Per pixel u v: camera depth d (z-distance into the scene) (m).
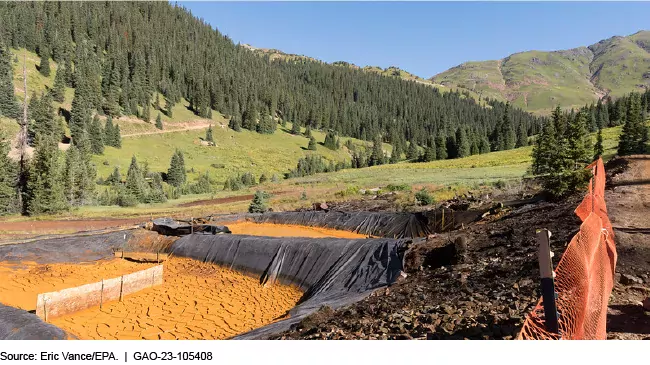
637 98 77.25
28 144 74.25
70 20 145.75
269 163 115.81
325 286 13.61
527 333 4.83
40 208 35.81
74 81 116.56
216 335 11.13
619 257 9.26
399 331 6.66
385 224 22.05
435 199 29.72
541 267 4.21
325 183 57.72
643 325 5.93
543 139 34.88
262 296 14.55
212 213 36.34
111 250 21.27
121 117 115.25
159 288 15.65
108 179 69.38
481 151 96.75
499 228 14.07
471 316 6.73
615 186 18.58
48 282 16.30
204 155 111.25
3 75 94.75
